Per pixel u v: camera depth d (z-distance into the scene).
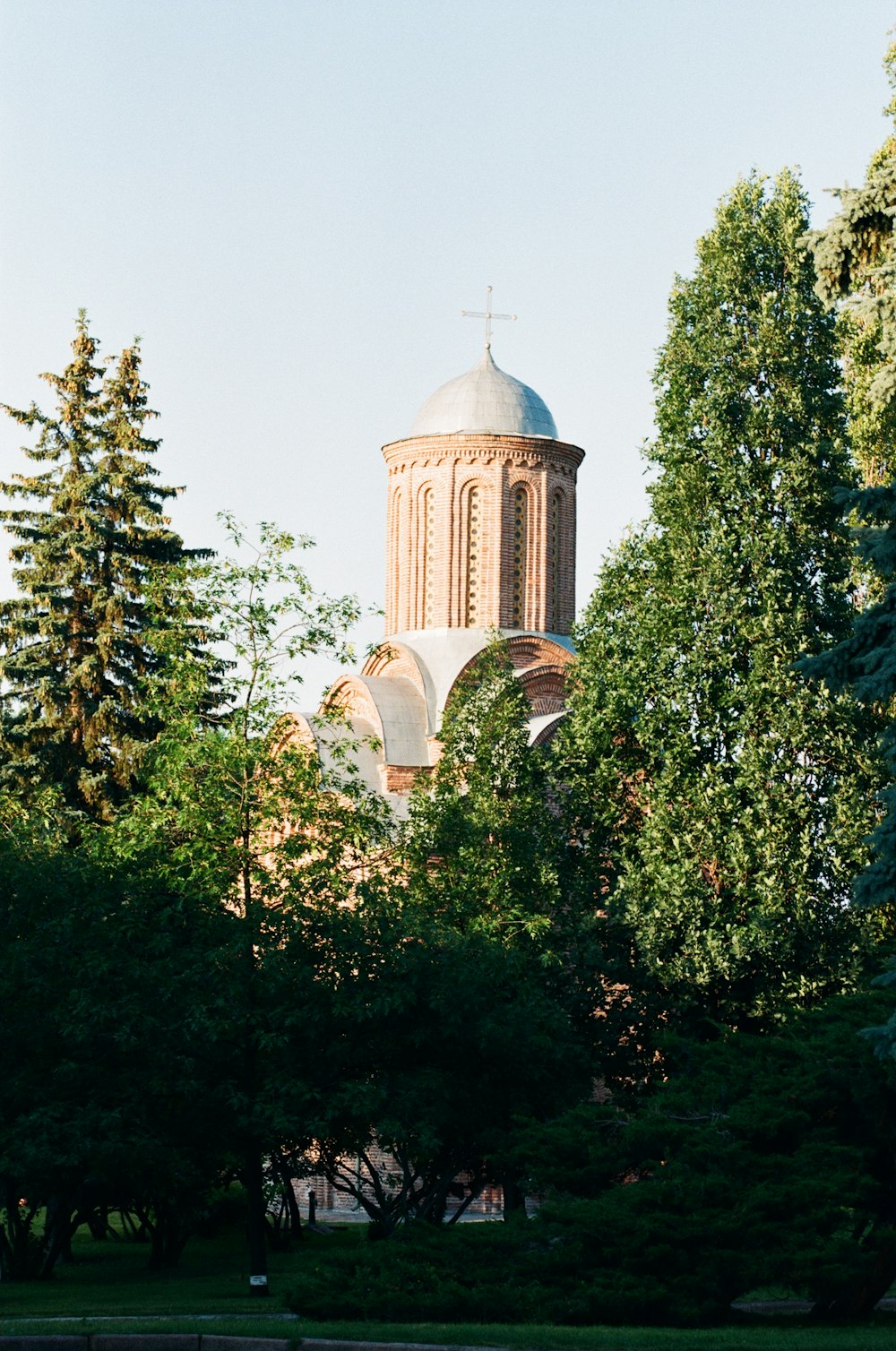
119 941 23.95
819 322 31.72
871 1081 20.45
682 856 29.41
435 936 24.70
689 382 31.78
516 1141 24.48
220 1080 23.83
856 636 17.22
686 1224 18.64
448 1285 18.45
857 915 28.88
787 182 32.66
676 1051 24.41
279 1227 35.78
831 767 29.86
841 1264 18.59
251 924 23.66
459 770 31.81
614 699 30.64
